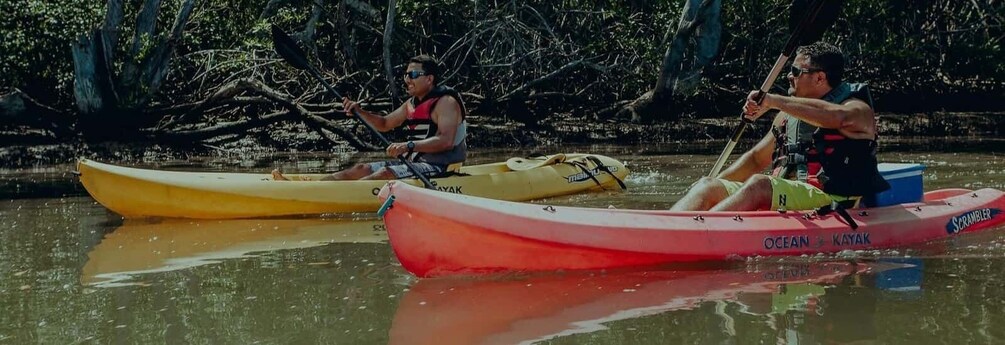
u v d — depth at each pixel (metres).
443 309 3.63
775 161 4.90
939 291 3.75
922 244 4.70
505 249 4.08
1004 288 3.78
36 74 12.20
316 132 13.61
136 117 12.20
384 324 3.46
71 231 5.84
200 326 3.51
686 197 4.69
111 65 11.94
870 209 4.80
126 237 5.58
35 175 9.70
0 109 11.63
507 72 15.42
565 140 14.27
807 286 3.87
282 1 15.09
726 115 16.66
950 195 5.50
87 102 11.89
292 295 3.96
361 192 6.52
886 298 3.66
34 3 11.01
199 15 13.62
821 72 4.58
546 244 4.09
